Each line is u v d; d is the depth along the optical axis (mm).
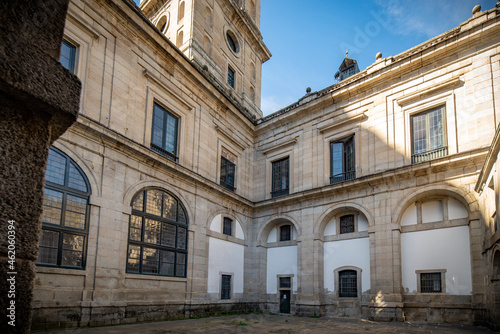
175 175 20281
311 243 22922
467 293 17422
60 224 14406
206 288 21328
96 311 14867
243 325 16500
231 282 23594
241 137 27094
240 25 34000
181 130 21719
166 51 20781
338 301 21672
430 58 20453
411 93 20906
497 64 18328
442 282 18172
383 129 21609
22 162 2688
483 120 18141
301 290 22531
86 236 15234
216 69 29219
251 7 37969
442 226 18797
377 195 20703
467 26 19891
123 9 18359
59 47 3049
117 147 17094
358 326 16312
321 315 21562
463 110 19000
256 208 26422
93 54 17000
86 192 15578
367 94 22797
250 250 25797
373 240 20297
